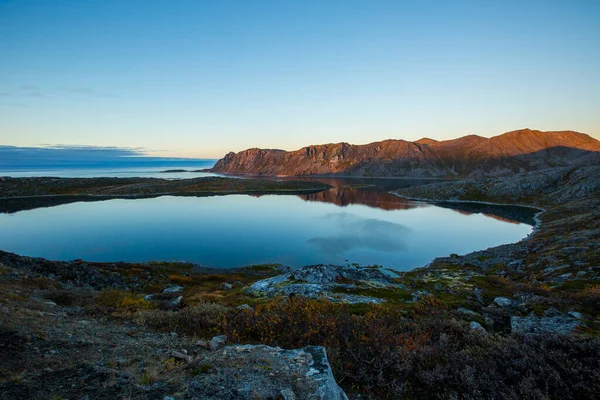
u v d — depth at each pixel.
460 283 37.69
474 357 11.38
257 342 14.01
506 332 17.48
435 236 110.44
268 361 9.74
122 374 8.44
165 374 8.79
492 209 184.75
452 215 160.38
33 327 11.89
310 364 9.84
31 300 18.53
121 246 96.81
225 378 8.55
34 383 7.64
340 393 9.02
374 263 78.75
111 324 15.32
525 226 130.88
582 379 8.91
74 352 10.03
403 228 123.56
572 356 10.20
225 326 14.87
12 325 11.48
